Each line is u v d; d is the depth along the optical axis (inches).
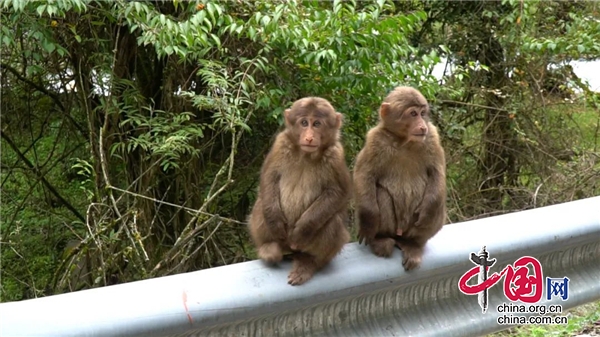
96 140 144.3
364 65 129.8
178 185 149.6
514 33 171.8
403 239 93.0
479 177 187.0
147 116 144.6
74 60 143.5
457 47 187.8
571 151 183.5
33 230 166.1
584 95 184.1
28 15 122.8
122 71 143.2
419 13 131.7
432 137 96.6
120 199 133.4
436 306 92.6
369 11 138.9
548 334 113.3
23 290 154.1
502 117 184.2
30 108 164.4
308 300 84.6
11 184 171.9
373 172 96.1
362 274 87.7
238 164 154.6
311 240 86.4
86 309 76.1
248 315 81.6
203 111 146.9
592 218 100.3
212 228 143.9
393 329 89.4
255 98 129.8
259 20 123.0
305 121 90.7
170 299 78.5
